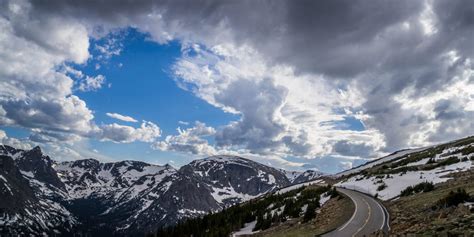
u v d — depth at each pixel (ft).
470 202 118.93
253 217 252.01
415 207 144.77
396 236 103.24
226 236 216.74
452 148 349.00
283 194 321.73
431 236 90.89
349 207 185.37
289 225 188.85
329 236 130.62
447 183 179.11
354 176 376.48
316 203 223.92
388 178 258.37
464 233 85.15
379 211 164.66
